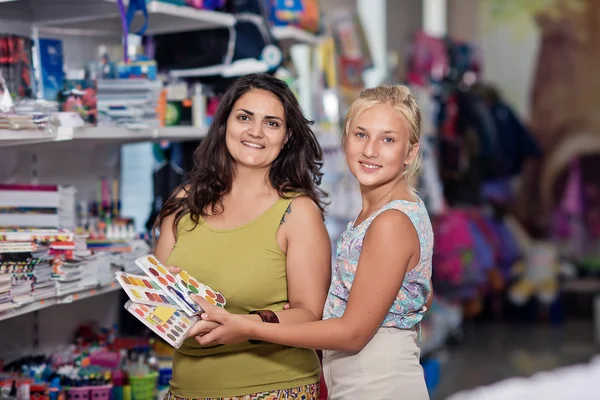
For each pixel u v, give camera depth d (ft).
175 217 8.40
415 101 7.64
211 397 7.91
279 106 8.05
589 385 18.92
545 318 28.53
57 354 10.32
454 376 19.93
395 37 24.99
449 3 29.94
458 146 23.88
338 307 7.61
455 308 23.06
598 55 30.27
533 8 30.42
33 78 9.18
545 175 30.60
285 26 13.41
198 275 8.02
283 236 8.03
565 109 30.50
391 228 7.16
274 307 8.03
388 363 7.36
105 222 10.58
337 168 15.33
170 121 10.91
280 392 7.93
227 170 8.21
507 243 27.78
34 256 8.07
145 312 6.99
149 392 10.23
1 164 9.95
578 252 30.42
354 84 16.62
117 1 9.56
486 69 30.81
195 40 11.93
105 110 9.61
